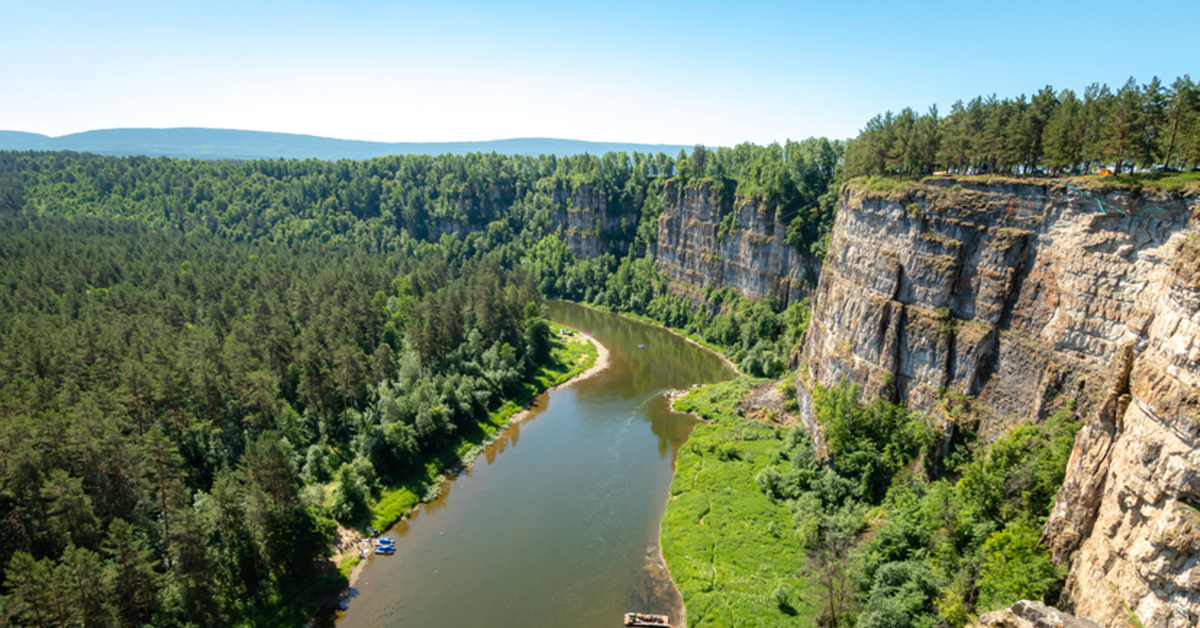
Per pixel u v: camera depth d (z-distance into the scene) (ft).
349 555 255.70
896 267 273.13
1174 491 123.54
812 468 288.92
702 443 348.79
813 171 540.93
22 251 587.68
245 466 239.09
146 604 193.16
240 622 211.61
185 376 306.96
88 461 227.81
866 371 287.69
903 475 249.55
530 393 448.65
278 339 372.17
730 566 238.48
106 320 417.49
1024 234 223.71
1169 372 130.93
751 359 483.51
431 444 341.21
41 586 168.96
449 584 239.71
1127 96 198.80
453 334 450.71
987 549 179.83
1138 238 181.98
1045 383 207.51
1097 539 145.48
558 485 318.65
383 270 654.94
